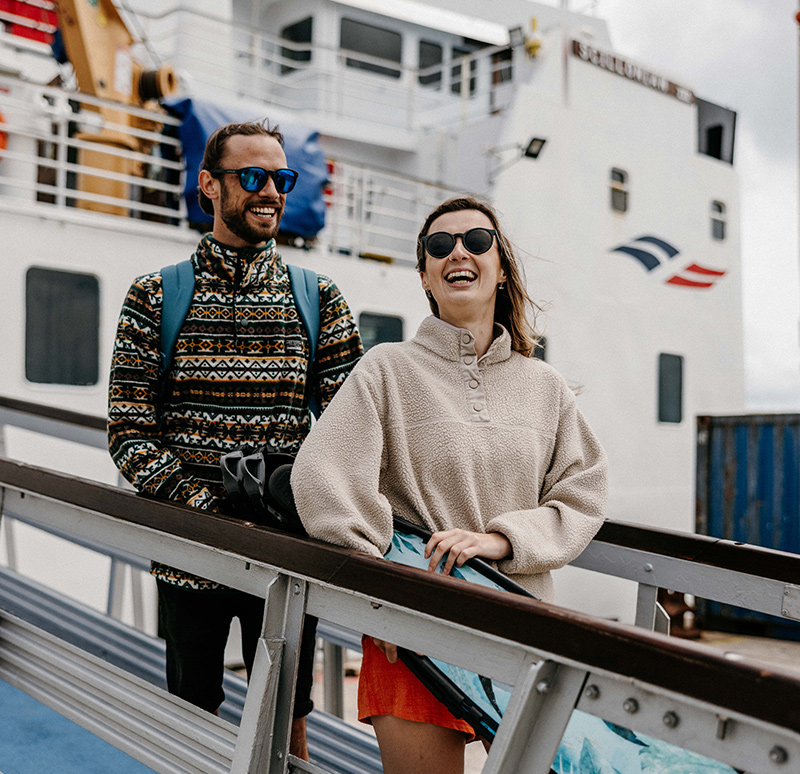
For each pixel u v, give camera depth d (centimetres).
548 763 118
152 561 210
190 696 205
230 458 178
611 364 878
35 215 508
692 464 949
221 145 206
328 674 280
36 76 732
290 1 1025
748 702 97
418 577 133
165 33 877
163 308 202
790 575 177
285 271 216
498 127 892
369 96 1038
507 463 165
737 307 1021
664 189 948
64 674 216
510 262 179
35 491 220
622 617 808
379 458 157
